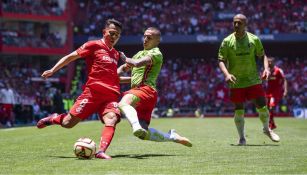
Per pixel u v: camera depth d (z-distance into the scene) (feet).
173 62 489.26
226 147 93.40
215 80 461.37
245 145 98.53
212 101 446.19
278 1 487.20
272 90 159.22
